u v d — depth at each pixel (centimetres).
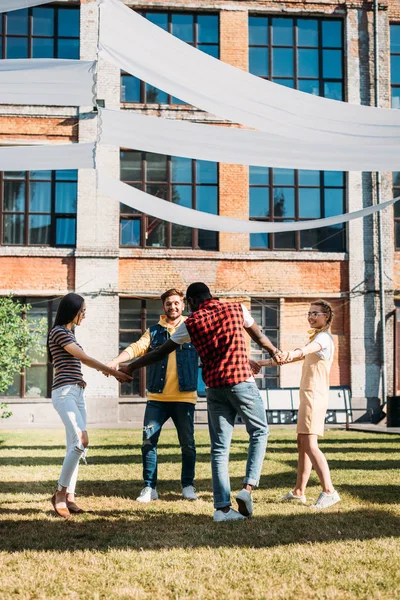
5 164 718
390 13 1988
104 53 549
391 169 727
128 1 1889
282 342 1888
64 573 372
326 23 1980
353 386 1869
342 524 483
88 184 1859
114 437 1240
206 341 510
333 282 1905
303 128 634
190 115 1892
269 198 1934
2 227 1867
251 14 1952
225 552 410
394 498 584
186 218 876
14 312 1452
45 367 1844
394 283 1917
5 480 691
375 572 371
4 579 360
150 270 1867
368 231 1920
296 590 344
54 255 1839
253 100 591
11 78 554
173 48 523
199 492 629
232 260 1889
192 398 607
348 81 1950
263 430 513
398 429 1573
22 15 1905
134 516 517
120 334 1870
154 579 363
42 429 1560
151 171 1912
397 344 1906
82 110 1855
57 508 511
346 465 814
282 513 522
